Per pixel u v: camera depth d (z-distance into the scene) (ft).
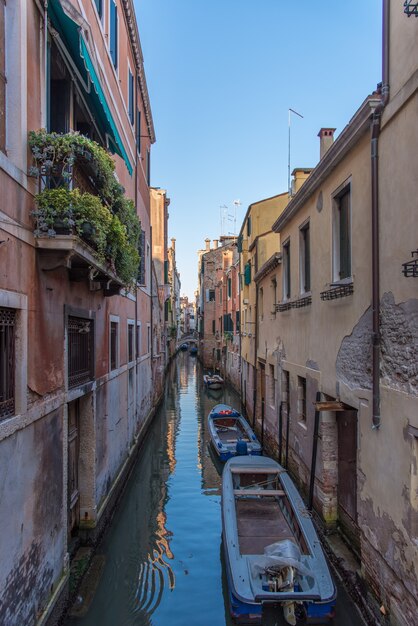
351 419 22.27
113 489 28.45
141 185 48.44
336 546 22.48
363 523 18.60
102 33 25.94
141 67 43.78
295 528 22.22
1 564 11.80
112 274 20.76
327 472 24.38
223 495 25.12
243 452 38.73
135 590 21.29
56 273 16.69
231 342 89.66
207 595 20.92
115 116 31.04
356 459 21.07
